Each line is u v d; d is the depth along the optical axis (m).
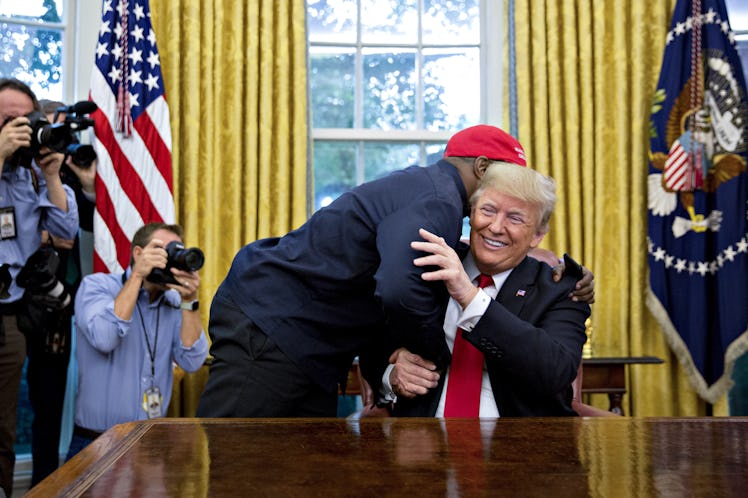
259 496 0.67
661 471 0.79
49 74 3.66
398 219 1.44
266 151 3.57
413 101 4.04
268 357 1.57
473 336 1.46
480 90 4.05
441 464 0.81
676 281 3.51
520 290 1.63
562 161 3.66
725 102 3.50
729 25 3.56
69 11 3.70
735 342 3.40
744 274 3.43
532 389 1.48
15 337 2.63
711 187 3.53
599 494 0.69
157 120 3.45
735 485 0.73
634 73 3.66
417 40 4.06
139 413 2.73
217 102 3.56
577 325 1.62
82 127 2.69
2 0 3.59
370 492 0.68
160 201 3.41
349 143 4.00
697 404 3.59
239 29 3.59
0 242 2.60
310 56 3.99
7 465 2.66
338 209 1.56
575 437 0.99
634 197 3.63
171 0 3.55
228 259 3.54
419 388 1.54
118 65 3.46
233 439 0.96
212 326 1.69
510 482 0.73
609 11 3.72
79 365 2.76
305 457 0.84
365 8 4.05
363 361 1.78
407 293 1.37
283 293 1.60
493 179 1.56
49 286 2.53
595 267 3.61
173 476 0.75
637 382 3.56
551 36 3.69
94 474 0.76
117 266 3.34
